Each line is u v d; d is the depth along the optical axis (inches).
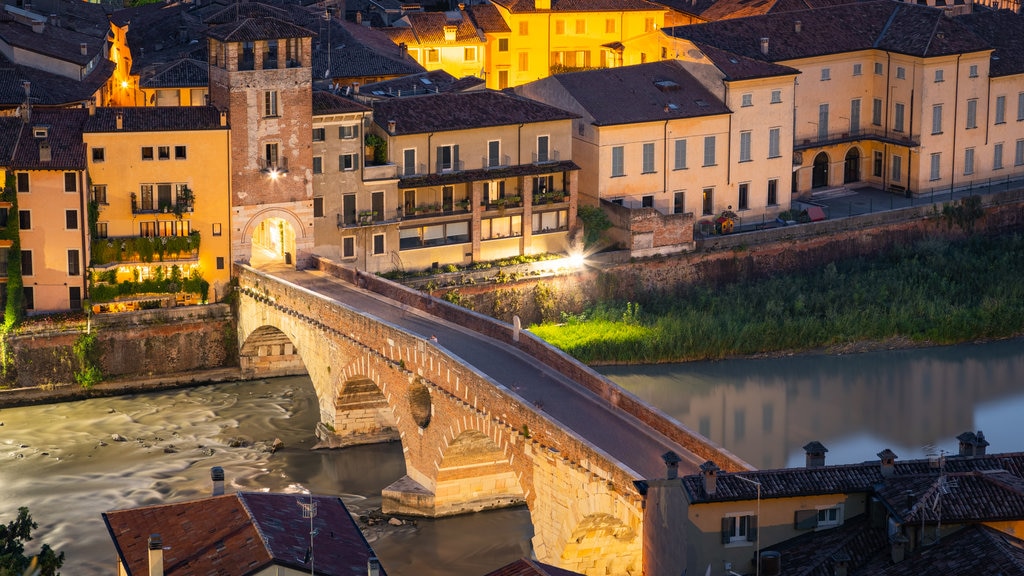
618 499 4726.9
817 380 7062.0
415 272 7573.8
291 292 6702.8
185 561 4222.4
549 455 5098.4
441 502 5890.8
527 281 7628.0
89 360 7052.2
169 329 7180.1
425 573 5472.4
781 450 6279.5
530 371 5772.6
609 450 5044.3
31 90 7662.4
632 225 7795.3
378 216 7514.8
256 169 7258.9
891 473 4215.1
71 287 7116.1
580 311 7726.4
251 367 7288.4
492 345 6067.9
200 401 7022.6
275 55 7204.7
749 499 4124.0
